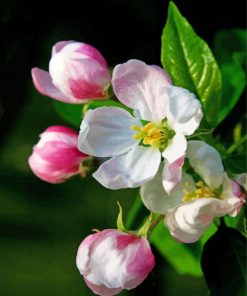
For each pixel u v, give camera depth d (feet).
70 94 1.03
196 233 0.92
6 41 1.55
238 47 1.24
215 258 0.98
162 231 1.21
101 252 0.93
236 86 1.18
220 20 1.40
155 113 0.96
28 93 1.86
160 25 1.49
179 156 0.91
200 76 1.02
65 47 1.03
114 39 1.51
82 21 1.54
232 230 0.99
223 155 1.05
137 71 0.95
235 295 0.97
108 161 0.95
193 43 1.02
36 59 1.60
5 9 1.53
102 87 1.02
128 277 0.92
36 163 1.09
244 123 1.18
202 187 0.93
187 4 1.41
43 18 1.54
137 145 0.96
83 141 0.94
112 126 0.97
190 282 1.72
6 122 1.77
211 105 1.02
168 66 1.02
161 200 0.94
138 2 1.50
